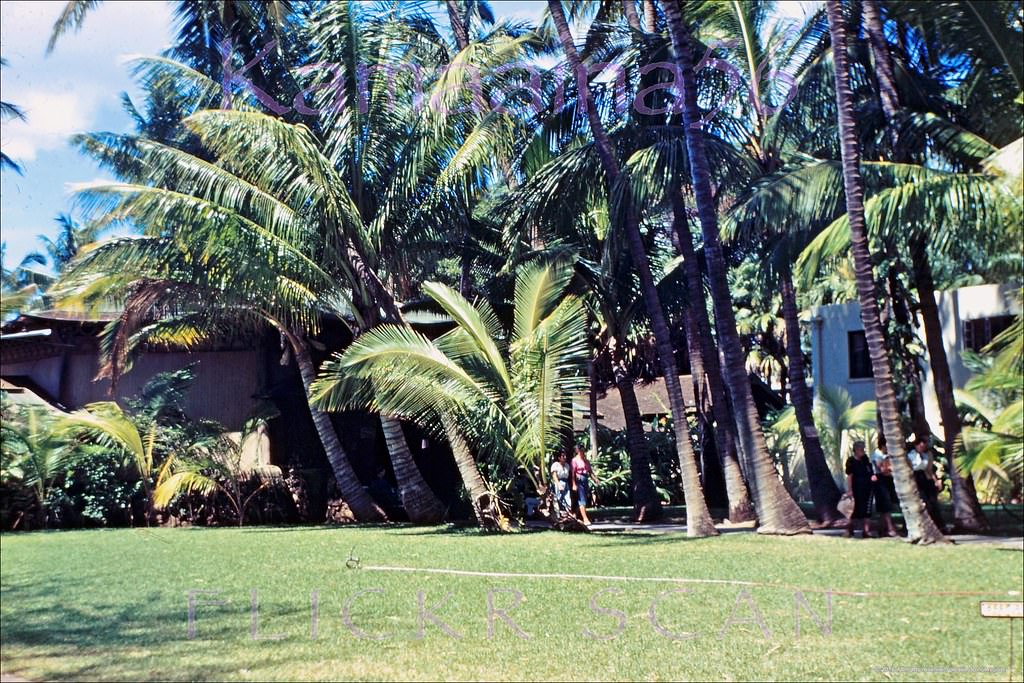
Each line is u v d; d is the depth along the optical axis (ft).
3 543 52.54
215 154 67.62
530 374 56.85
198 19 69.92
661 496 86.02
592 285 67.72
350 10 64.39
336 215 61.67
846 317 94.73
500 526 58.13
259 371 77.82
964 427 58.03
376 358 54.95
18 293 76.74
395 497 71.87
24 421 66.90
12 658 26.78
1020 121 52.90
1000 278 55.52
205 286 63.10
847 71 48.70
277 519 70.18
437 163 64.90
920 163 55.67
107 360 70.64
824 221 58.03
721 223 63.87
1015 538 50.78
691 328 70.79
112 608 33.35
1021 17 49.96
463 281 73.10
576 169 59.88
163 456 69.67
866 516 51.08
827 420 79.10
